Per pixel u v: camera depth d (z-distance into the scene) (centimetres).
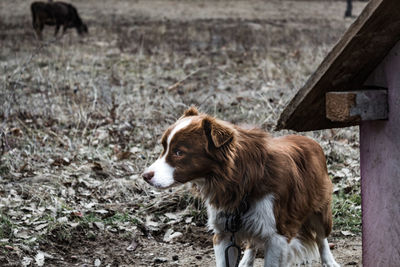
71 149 653
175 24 2252
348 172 582
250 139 330
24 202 505
